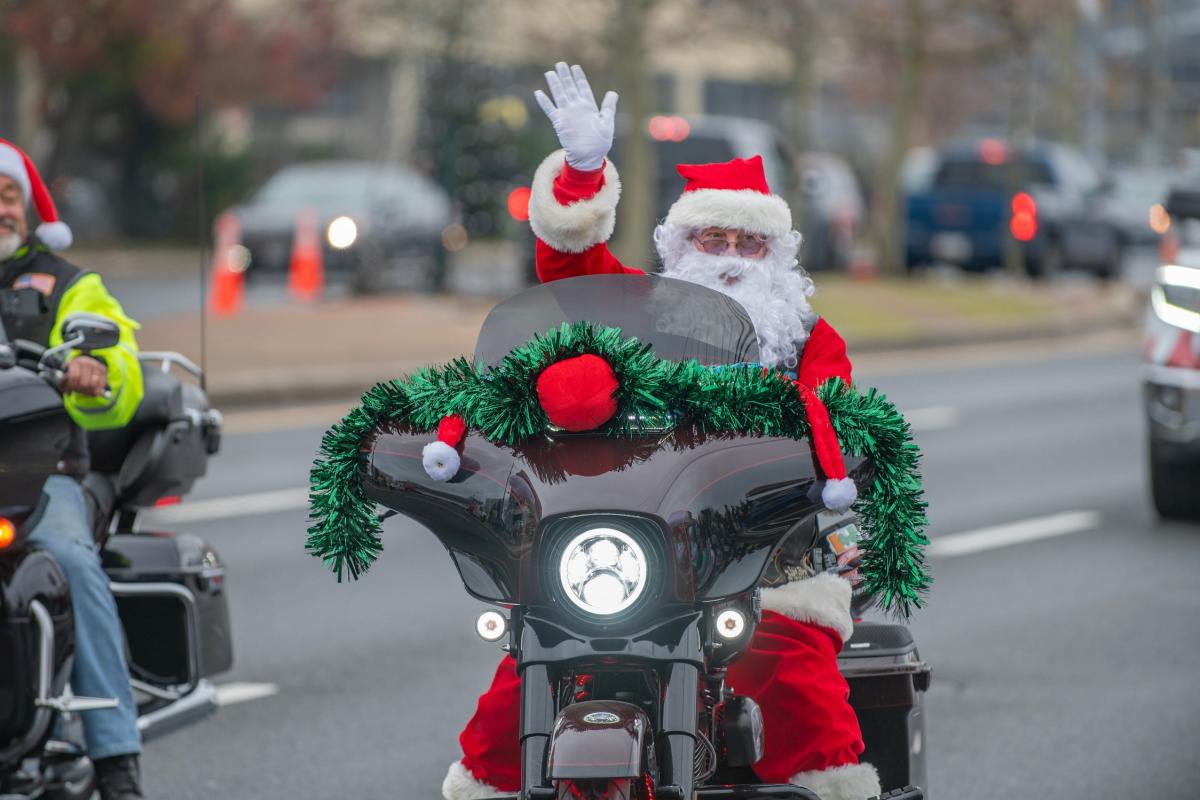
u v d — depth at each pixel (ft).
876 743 35.09
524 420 27.50
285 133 347.97
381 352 130.82
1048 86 334.03
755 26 205.46
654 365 27.81
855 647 35.14
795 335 33.58
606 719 26.66
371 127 335.67
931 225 235.20
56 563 37.22
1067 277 248.73
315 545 29.07
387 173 203.41
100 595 38.32
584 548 26.81
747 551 27.68
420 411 28.32
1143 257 271.08
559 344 27.61
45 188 42.11
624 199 184.75
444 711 52.39
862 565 29.84
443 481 27.73
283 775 46.55
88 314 37.27
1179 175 79.00
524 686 27.37
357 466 28.63
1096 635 61.52
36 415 36.73
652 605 26.99
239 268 192.24
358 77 338.13
